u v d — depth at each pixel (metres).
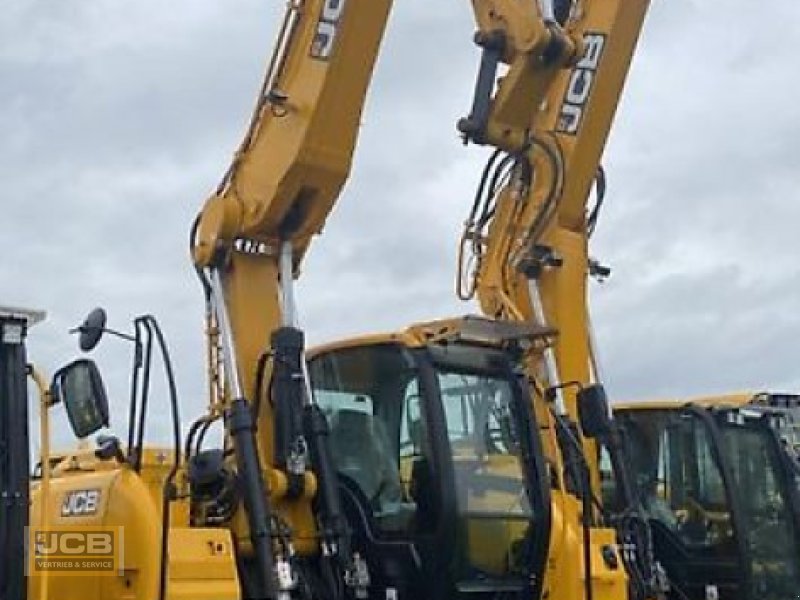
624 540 11.10
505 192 12.25
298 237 9.80
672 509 12.68
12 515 6.76
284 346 9.35
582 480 10.47
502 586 9.75
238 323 9.59
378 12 9.68
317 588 9.09
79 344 8.05
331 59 9.58
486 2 11.61
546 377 11.32
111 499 8.66
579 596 10.28
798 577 12.41
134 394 8.71
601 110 12.26
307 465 9.27
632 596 10.98
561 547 10.28
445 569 9.41
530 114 11.75
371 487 9.77
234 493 8.91
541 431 10.48
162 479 8.91
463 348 10.01
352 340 10.09
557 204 12.05
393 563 9.55
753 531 12.37
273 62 9.83
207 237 9.63
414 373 9.73
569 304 12.05
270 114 9.76
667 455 12.80
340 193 9.78
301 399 9.32
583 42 11.87
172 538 8.45
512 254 12.13
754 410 12.77
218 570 8.54
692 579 12.50
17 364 6.97
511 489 9.89
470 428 9.80
